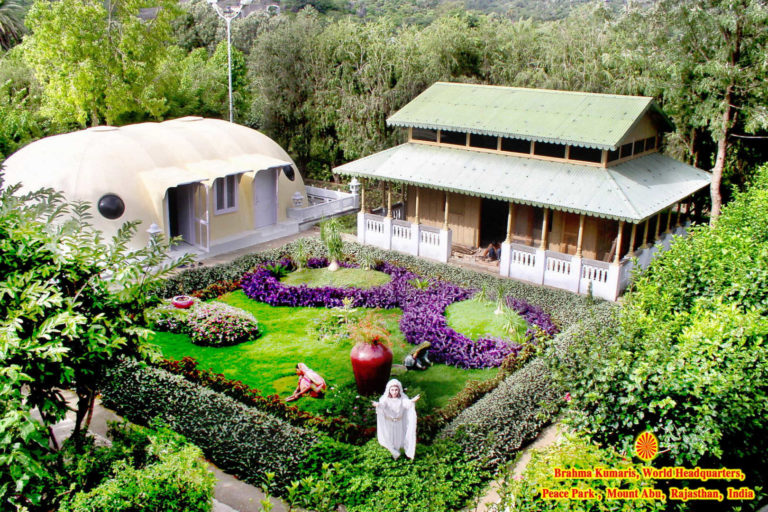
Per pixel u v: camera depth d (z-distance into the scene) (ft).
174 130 81.20
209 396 42.98
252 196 81.25
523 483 25.34
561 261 65.16
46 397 27.30
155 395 42.80
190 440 39.14
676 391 26.27
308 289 63.16
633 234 61.52
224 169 76.54
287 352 52.85
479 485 35.45
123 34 106.01
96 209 68.80
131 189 70.69
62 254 29.43
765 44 75.31
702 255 41.14
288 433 38.42
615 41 93.91
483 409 41.57
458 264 73.15
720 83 75.25
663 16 78.79
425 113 76.54
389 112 104.32
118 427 33.09
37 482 26.58
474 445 37.78
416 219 75.46
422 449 36.91
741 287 37.63
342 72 107.45
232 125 89.15
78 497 25.88
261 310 61.57
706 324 30.12
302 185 91.71
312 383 45.57
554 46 100.32
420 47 105.19
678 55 79.15
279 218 86.33
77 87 100.83
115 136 75.41
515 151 71.97
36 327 26.04
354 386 47.21
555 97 73.00
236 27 187.93
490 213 77.82
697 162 89.71
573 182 65.05
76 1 100.48
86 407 30.86
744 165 87.81
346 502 33.22
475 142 74.79
